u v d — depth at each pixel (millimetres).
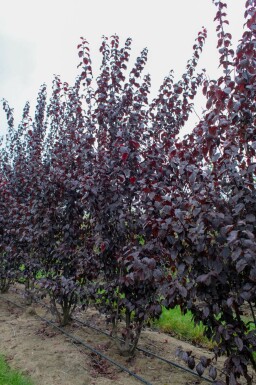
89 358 4523
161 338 5480
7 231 6965
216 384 2643
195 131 3234
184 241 2750
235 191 2613
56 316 6016
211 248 2553
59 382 3859
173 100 4707
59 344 4961
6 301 7457
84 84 5258
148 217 3188
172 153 3277
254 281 2400
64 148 5730
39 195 5574
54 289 4875
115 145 4031
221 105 2578
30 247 6520
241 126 2648
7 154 9570
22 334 5352
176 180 3580
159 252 3539
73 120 5855
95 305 4914
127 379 4012
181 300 2977
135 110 4676
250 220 2439
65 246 5176
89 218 5117
